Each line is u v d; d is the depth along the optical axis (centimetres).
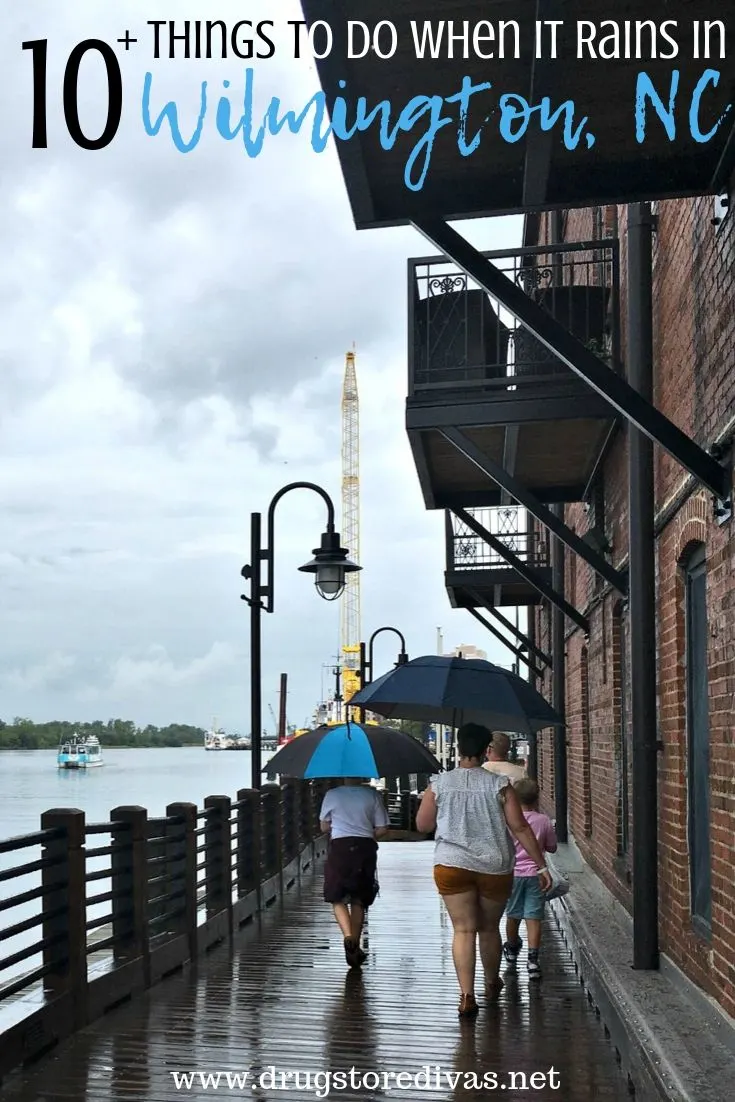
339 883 914
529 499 1067
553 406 1064
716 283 665
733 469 621
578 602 1666
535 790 909
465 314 1093
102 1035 700
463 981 738
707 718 726
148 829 866
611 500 1223
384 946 1042
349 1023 738
